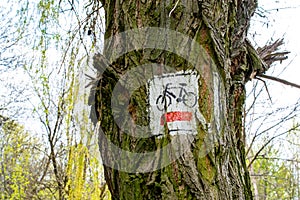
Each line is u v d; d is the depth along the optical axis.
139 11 1.08
